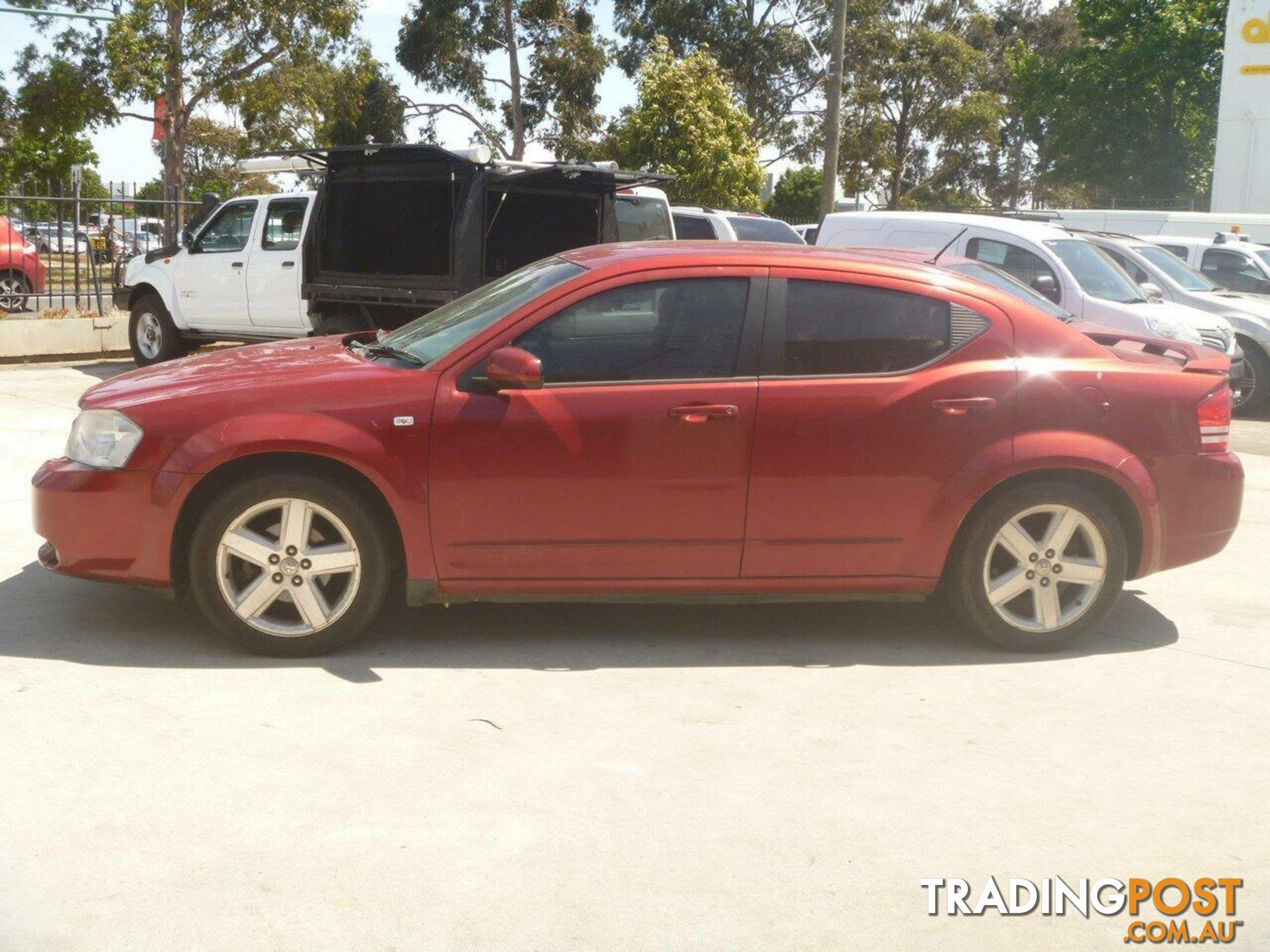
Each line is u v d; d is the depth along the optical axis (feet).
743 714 14.58
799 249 17.38
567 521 15.96
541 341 16.07
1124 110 140.77
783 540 16.34
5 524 22.35
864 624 18.35
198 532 15.56
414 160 34.58
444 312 18.19
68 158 139.64
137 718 13.87
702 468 16.02
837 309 16.55
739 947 9.75
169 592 15.90
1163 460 16.99
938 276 16.92
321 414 15.58
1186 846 11.67
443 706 14.55
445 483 15.70
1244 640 18.10
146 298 46.65
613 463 15.88
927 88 152.56
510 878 10.65
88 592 18.56
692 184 100.48
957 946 9.89
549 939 9.76
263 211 43.78
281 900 10.20
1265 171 89.04
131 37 116.57
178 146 122.21
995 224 40.22
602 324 16.19
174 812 11.66
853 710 14.83
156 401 15.81
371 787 12.32
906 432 16.29
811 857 11.19
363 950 9.54
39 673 15.16
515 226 35.55
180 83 121.39
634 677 15.76
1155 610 19.60
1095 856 11.43
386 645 16.66
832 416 16.17
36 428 32.30
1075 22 164.35
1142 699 15.53
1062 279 38.40
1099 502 16.79
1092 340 17.69
